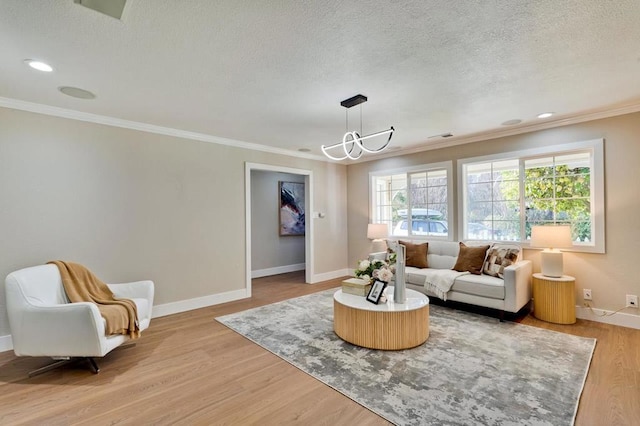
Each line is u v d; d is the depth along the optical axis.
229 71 2.40
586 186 3.69
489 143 4.36
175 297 4.00
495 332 3.17
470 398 2.04
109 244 3.51
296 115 3.47
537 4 1.65
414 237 5.31
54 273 2.75
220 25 1.81
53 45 2.01
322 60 2.25
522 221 4.12
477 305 3.88
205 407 2.00
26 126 3.03
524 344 2.87
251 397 2.11
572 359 2.56
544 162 3.98
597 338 2.99
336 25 1.82
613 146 3.39
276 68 2.36
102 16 1.71
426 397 2.06
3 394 2.17
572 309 3.39
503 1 1.62
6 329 2.90
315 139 4.57
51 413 1.95
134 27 1.82
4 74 2.42
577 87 2.77
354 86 2.70
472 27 1.86
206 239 4.31
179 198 4.07
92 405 2.03
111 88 2.71
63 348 2.36
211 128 3.98
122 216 3.61
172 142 4.02
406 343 2.78
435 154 4.98
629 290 3.30
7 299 2.38
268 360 2.64
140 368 2.52
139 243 3.73
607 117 3.42
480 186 4.58
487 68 2.40
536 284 3.58
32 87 2.67
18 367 2.55
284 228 6.87
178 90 2.76
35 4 1.60
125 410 1.98
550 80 2.62
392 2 1.62
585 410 1.91
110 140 3.54
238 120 3.65
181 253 4.07
